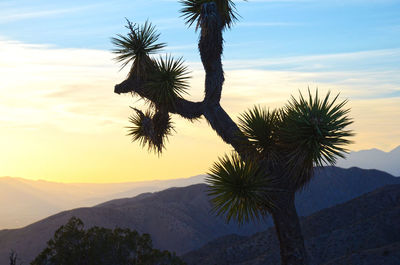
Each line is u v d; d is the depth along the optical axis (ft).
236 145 24.73
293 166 22.90
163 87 27.22
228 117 25.86
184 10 30.76
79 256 52.24
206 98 26.16
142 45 29.12
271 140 23.58
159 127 30.83
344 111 22.41
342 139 21.89
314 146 21.65
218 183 22.95
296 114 22.57
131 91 29.30
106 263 53.01
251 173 22.84
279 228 23.99
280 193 23.53
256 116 24.21
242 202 22.81
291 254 23.67
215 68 25.81
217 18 25.41
